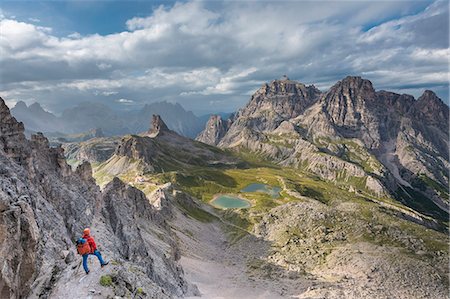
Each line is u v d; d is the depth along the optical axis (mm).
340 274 155500
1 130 77438
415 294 134500
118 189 174375
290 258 183125
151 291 37000
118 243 92812
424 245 186875
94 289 31375
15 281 32500
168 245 151750
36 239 36250
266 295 138500
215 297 126438
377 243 188125
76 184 104812
